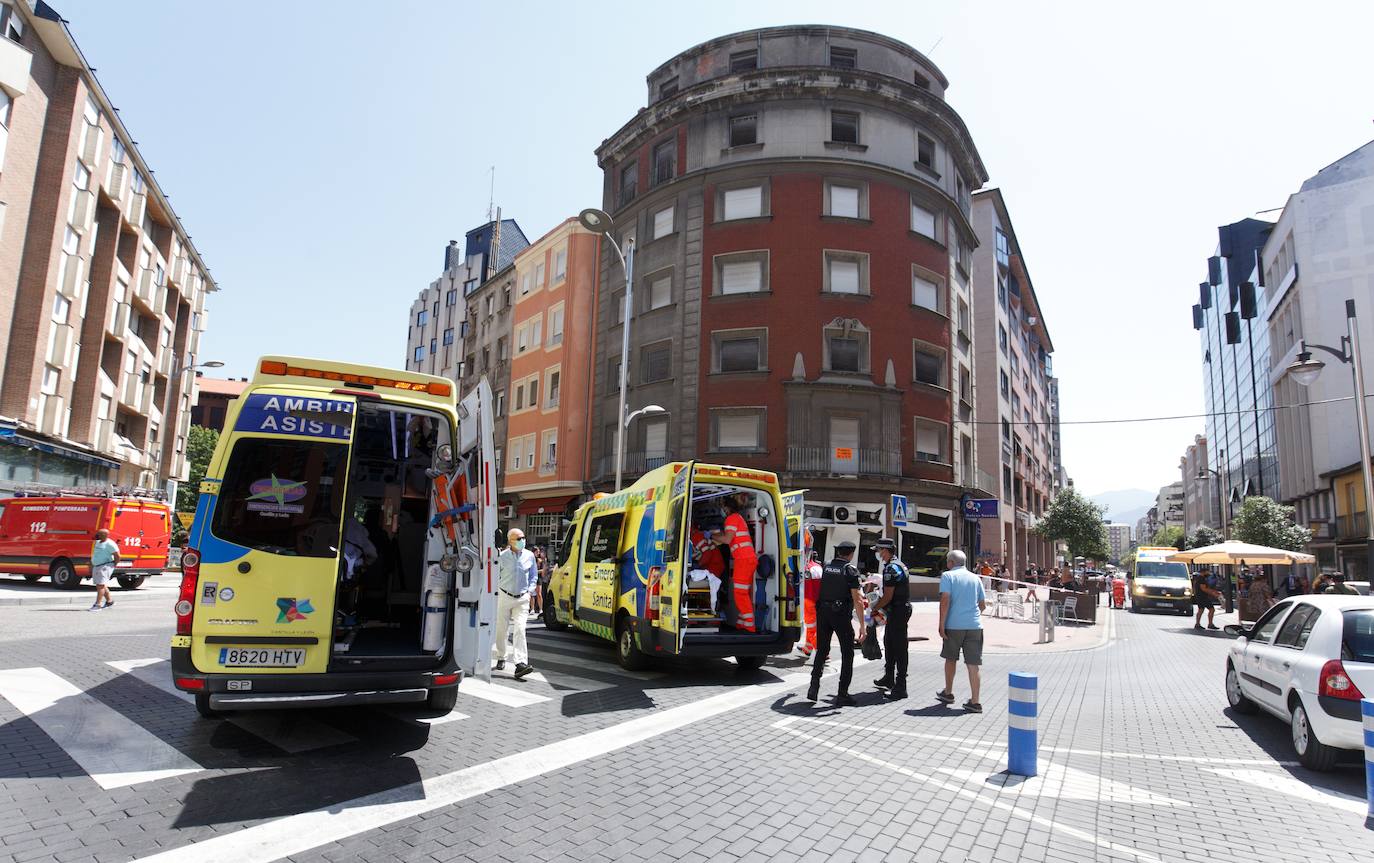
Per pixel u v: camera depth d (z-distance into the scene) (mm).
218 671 5102
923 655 12359
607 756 5594
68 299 25297
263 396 5598
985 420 39250
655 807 4520
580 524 12906
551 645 11914
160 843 3729
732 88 28391
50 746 5230
